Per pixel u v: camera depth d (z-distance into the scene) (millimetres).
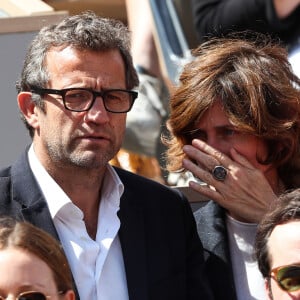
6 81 13469
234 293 12141
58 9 22109
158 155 18375
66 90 10906
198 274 11930
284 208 10281
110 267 11242
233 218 12555
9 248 9234
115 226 11367
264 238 10375
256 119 12180
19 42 13547
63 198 11047
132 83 11453
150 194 12016
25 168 11266
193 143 12500
